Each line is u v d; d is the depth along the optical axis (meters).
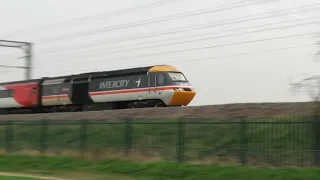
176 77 78.62
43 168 50.56
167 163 45.09
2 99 109.88
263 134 43.16
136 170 44.81
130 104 83.81
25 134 62.81
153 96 78.62
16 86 106.38
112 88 85.50
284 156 40.16
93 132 56.53
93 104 89.81
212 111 59.28
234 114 55.94
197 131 49.25
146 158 48.41
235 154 42.78
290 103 56.44
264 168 39.41
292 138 40.88
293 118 44.00
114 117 67.19
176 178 40.81
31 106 102.44
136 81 81.44
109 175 44.25
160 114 63.50
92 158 51.84
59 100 96.00
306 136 39.75
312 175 35.41
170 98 76.69
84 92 90.88
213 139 46.59
